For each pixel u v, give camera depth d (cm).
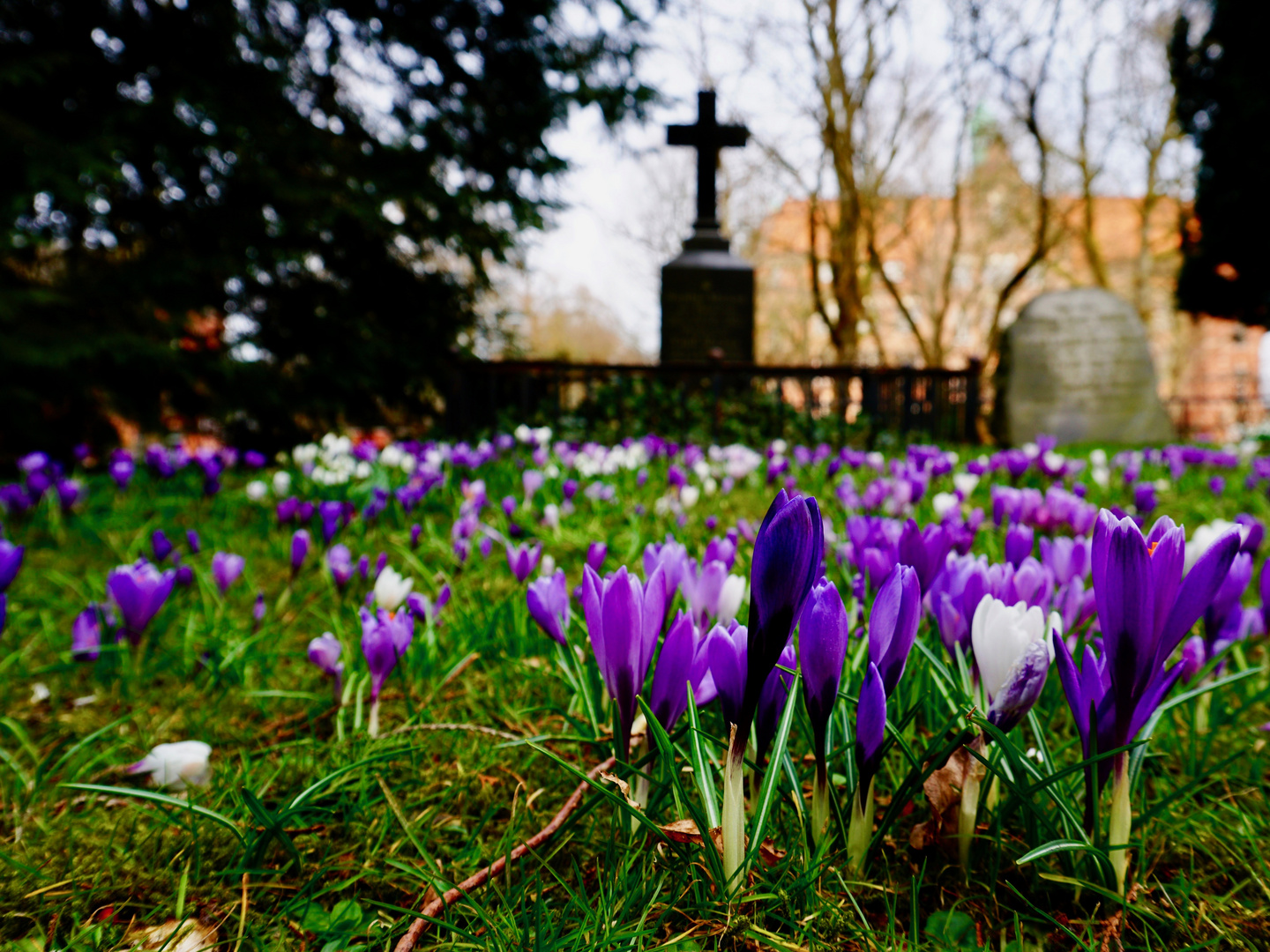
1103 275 2314
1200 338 3056
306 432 1075
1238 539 82
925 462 482
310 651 168
